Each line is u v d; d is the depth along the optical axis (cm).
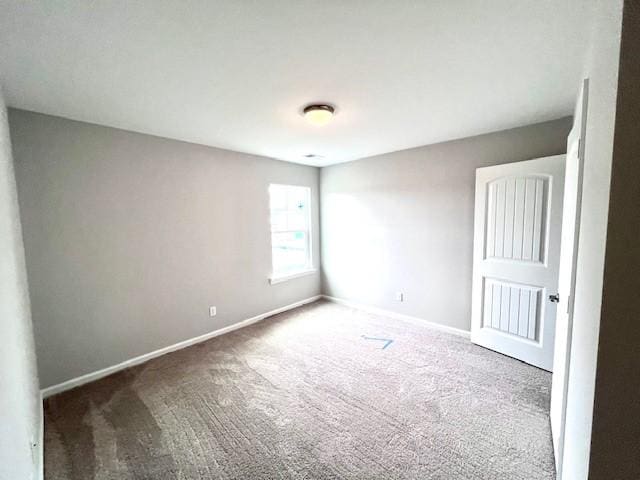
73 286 227
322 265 459
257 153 351
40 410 189
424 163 323
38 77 158
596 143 82
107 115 216
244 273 353
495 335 270
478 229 277
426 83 172
